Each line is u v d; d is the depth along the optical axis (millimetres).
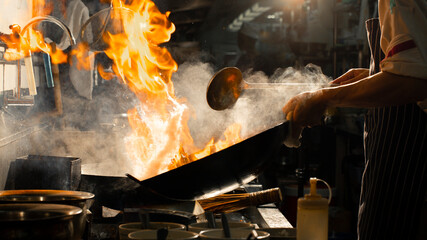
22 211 1005
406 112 1506
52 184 1551
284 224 1658
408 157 1504
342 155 4730
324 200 1154
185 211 1376
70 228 1018
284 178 4473
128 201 1436
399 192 1517
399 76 1230
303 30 5738
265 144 1254
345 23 4957
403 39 1248
